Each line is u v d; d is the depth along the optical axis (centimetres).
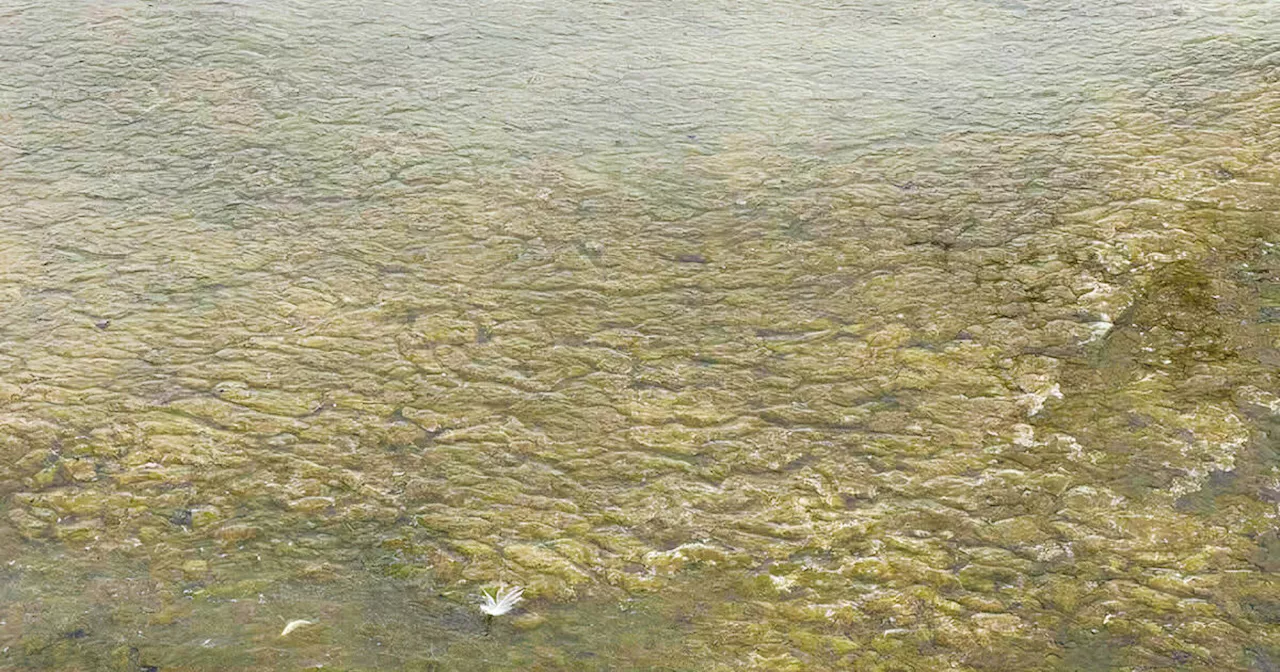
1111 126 314
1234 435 205
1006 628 170
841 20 399
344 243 271
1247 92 328
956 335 235
